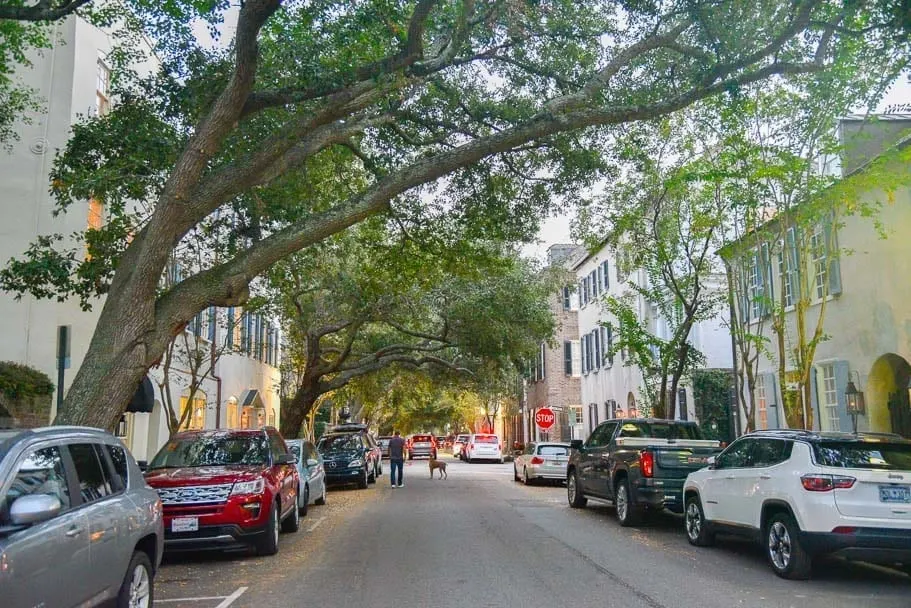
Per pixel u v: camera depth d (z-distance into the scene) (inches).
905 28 410.6
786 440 380.2
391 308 962.7
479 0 498.6
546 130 462.6
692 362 751.7
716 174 521.0
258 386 1352.1
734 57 475.5
